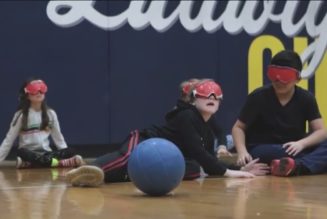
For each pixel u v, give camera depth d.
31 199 5.59
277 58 7.52
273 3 13.51
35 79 10.16
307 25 13.75
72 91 11.90
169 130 6.91
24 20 11.50
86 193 5.94
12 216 4.68
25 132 9.91
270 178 7.13
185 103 7.00
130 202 5.31
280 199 5.43
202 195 5.70
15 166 9.80
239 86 13.24
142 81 12.45
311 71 13.73
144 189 5.62
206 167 6.91
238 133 7.84
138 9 12.39
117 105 12.27
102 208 5.00
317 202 5.26
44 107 10.06
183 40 12.79
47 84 11.69
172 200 5.40
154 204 5.18
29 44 11.54
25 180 7.49
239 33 13.26
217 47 13.07
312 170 7.46
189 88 7.58
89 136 12.05
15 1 11.41
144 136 6.94
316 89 13.75
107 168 6.59
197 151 6.79
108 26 12.15
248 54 13.33
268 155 7.59
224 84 13.12
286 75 7.41
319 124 7.73
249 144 7.89
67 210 4.93
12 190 6.35
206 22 12.96
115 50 12.22
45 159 9.54
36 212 4.86
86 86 12.01
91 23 12.02
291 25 13.65
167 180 5.55
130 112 12.38
